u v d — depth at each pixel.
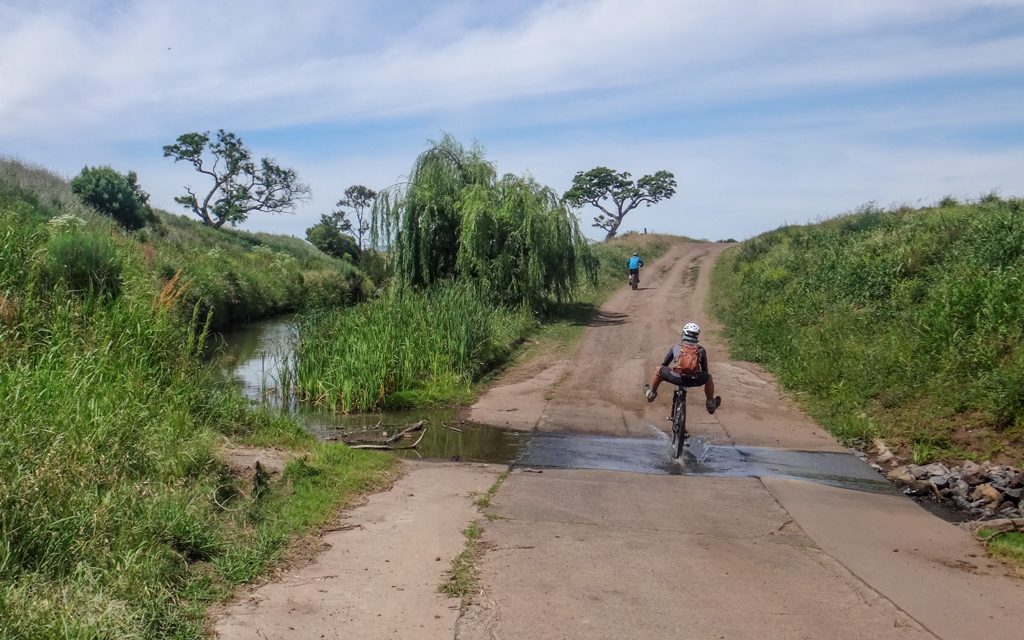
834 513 7.13
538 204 22.75
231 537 5.43
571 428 11.06
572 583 5.07
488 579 5.10
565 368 15.68
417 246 22.16
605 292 30.39
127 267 12.31
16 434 5.50
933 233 18.05
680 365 9.51
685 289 31.39
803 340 15.38
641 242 53.22
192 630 4.07
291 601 4.62
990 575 5.57
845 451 9.95
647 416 11.86
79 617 3.80
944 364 10.91
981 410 9.60
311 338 14.94
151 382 8.21
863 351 13.16
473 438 10.41
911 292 15.15
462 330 14.94
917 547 6.22
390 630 4.28
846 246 22.75
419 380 13.52
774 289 22.52
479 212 21.30
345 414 12.02
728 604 4.81
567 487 7.71
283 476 6.84
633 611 4.65
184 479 5.94
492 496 7.27
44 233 12.89
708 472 8.71
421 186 22.50
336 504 6.59
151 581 4.38
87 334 8.93
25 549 4.35
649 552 5.78
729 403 12.67
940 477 8.40
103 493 5.23
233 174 64.94
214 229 48.62
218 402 8.70
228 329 23.66
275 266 31.89
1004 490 7.86
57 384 6.85
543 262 22.31
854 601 4.94
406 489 7.40
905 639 4.38
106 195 31.70
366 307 17.06
